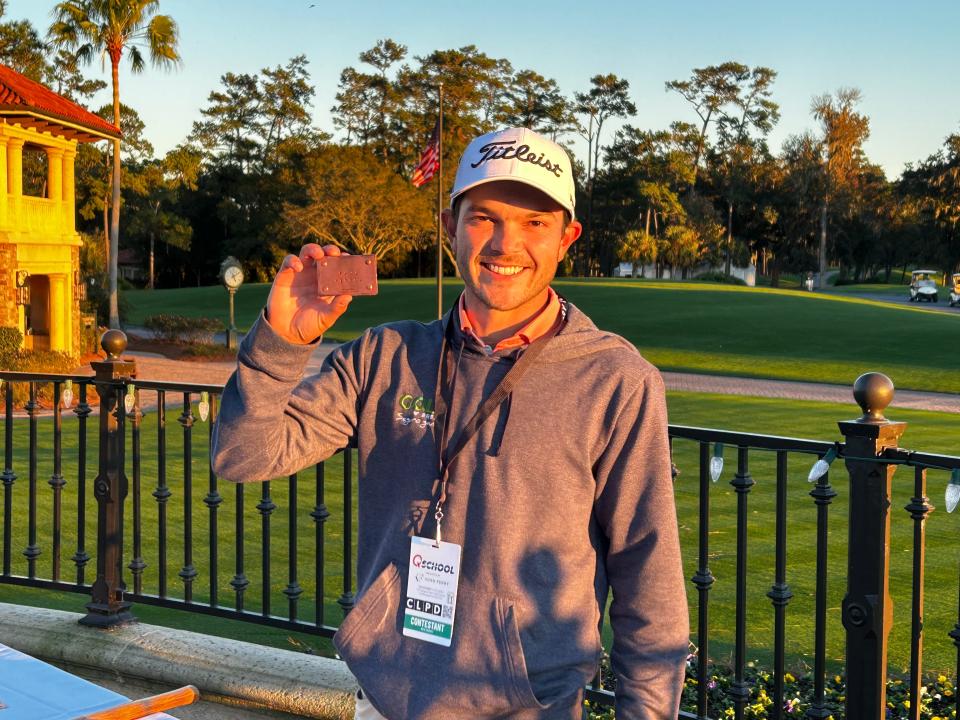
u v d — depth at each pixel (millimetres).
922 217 82750
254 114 76000
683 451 12836
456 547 1522
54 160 25250
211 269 73500
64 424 15156
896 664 5316
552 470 1503
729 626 6039
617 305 39094
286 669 3139
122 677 3305
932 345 29000
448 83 75875
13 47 50531
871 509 2252
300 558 7555
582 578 1525
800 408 18125
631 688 1552
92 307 36594
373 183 58219
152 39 35969
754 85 88625
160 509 3670
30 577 3879
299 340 1547
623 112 83125
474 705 1509
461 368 1580
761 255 93438
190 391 3576
